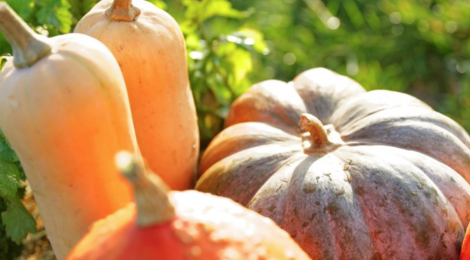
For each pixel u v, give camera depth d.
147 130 1.02
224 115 1.30
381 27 2.14
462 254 0.94
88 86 0.86
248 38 1.28
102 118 0.87
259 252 0.78
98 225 0.80
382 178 0.96
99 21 1.00
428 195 0.96
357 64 2.00
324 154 1.01
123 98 0.89
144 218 0.75
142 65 0.99
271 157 1.02
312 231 0.94
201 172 1.10
